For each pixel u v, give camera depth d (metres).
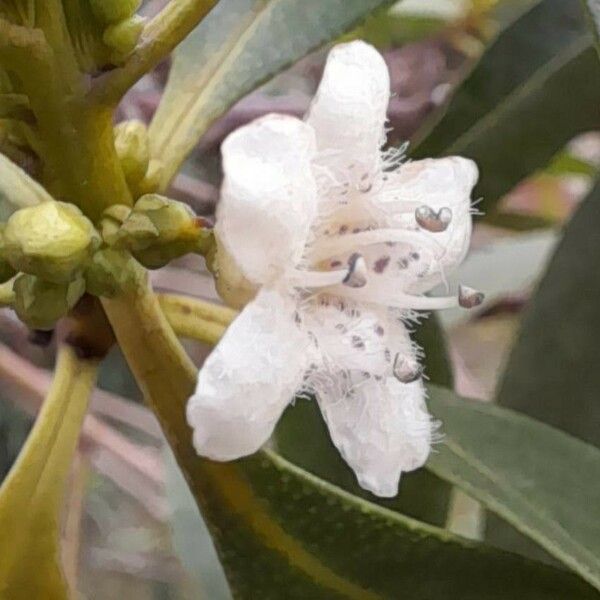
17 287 0.05
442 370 0.07
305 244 0.05
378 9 0.06
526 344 0.07
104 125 0.05
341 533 0.05
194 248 0.05
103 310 0.05
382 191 0.05
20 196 0.05
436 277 0.05
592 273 0.07
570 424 0.07
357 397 0.05
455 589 0.05
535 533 0.05
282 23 0.06
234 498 0.05
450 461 0.06
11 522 0.05
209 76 0.06
